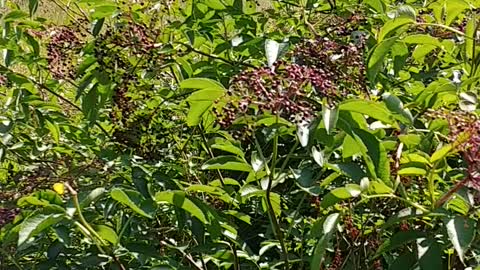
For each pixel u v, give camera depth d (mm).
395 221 729
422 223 854
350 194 713
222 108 781
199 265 1036
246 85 740
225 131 1045
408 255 799
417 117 880
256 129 1034
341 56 908
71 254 985
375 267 900
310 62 911
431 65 1134
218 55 1128
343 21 1108
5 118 1134
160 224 1028
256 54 1118
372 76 800
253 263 985
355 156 875
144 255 888
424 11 1111
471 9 909
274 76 734
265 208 913
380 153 729
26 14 1121
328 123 705
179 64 1074
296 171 839
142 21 1063
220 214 920
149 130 1120
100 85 1048
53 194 761
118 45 1011
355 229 915
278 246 1056
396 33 848
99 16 1043
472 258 865
